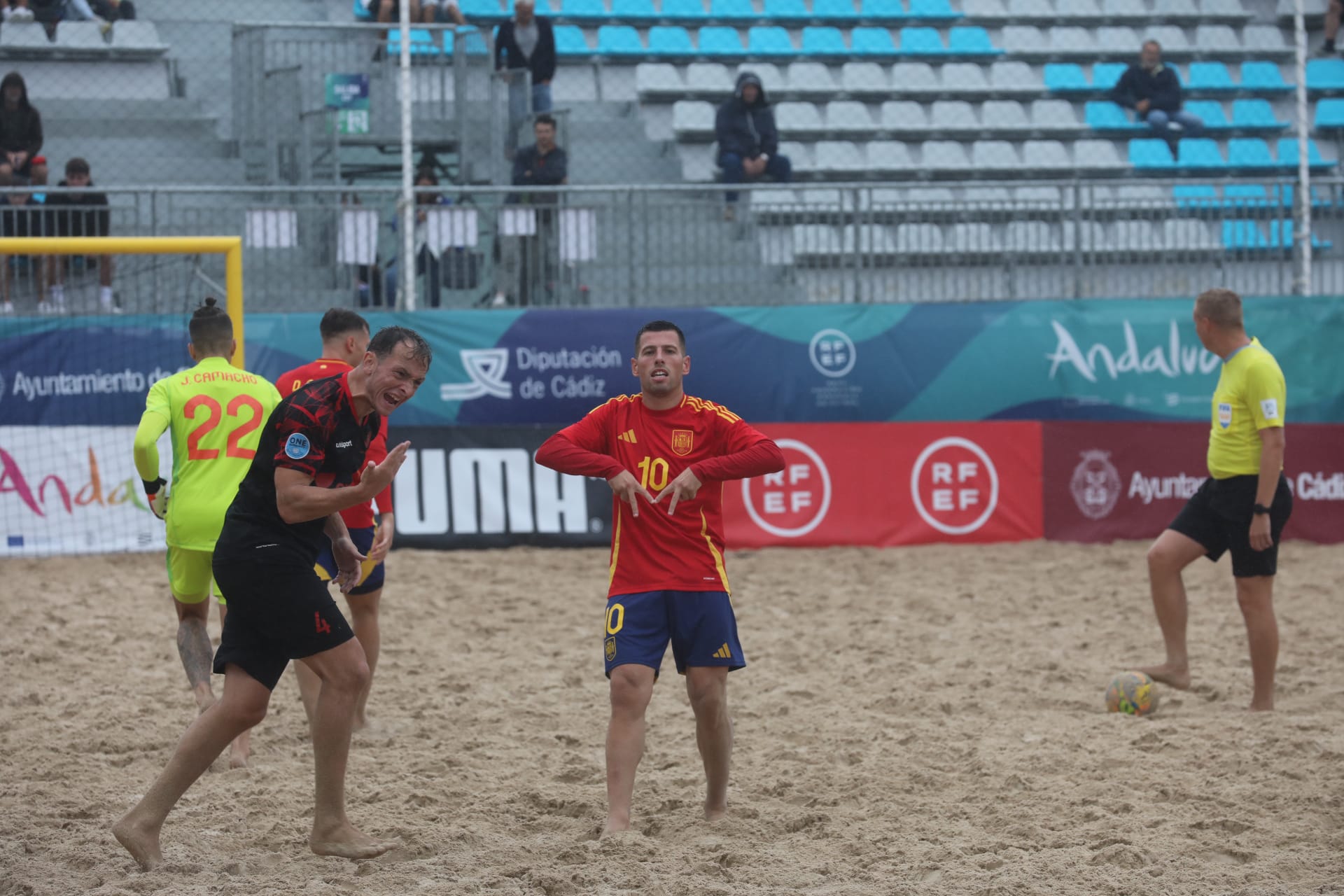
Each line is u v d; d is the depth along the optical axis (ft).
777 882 33.14
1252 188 120.16
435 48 113.09
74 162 88.43
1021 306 91.04
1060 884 32.65
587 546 86.74
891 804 40.34
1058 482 89.51
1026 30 151.12
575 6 143.54
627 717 37.04
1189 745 46.16
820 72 141.18
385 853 35.14
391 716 51.70
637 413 38.65
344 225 87.25
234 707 33.94
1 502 80.18
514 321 87.30
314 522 34.27
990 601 73.97
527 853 35.32
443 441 85.71
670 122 134.21
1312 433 89.97
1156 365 91.45
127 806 39.93
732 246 94.63
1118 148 133.08
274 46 110.42
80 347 81.41
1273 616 51.34
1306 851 35.01
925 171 129.08
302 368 47.06
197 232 88.02
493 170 104.58
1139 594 74.90
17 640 63.05
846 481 88.63
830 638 66.08
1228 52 148.77
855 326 89.92
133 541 82.33
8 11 112.47
